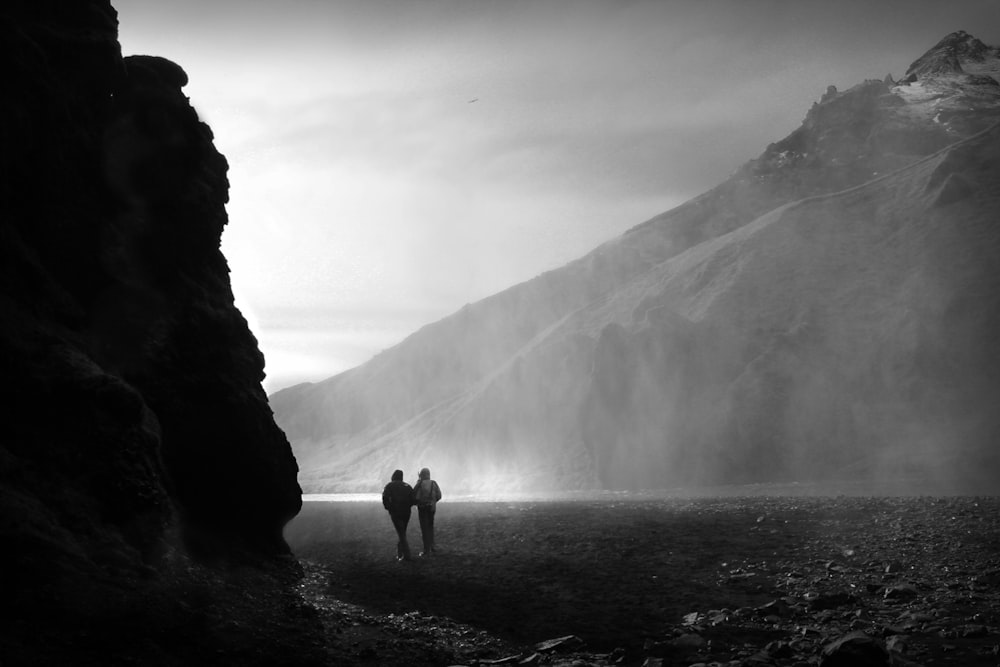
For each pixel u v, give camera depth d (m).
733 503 36.12
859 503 30.17
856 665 9.05
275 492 17.66
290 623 11.95
